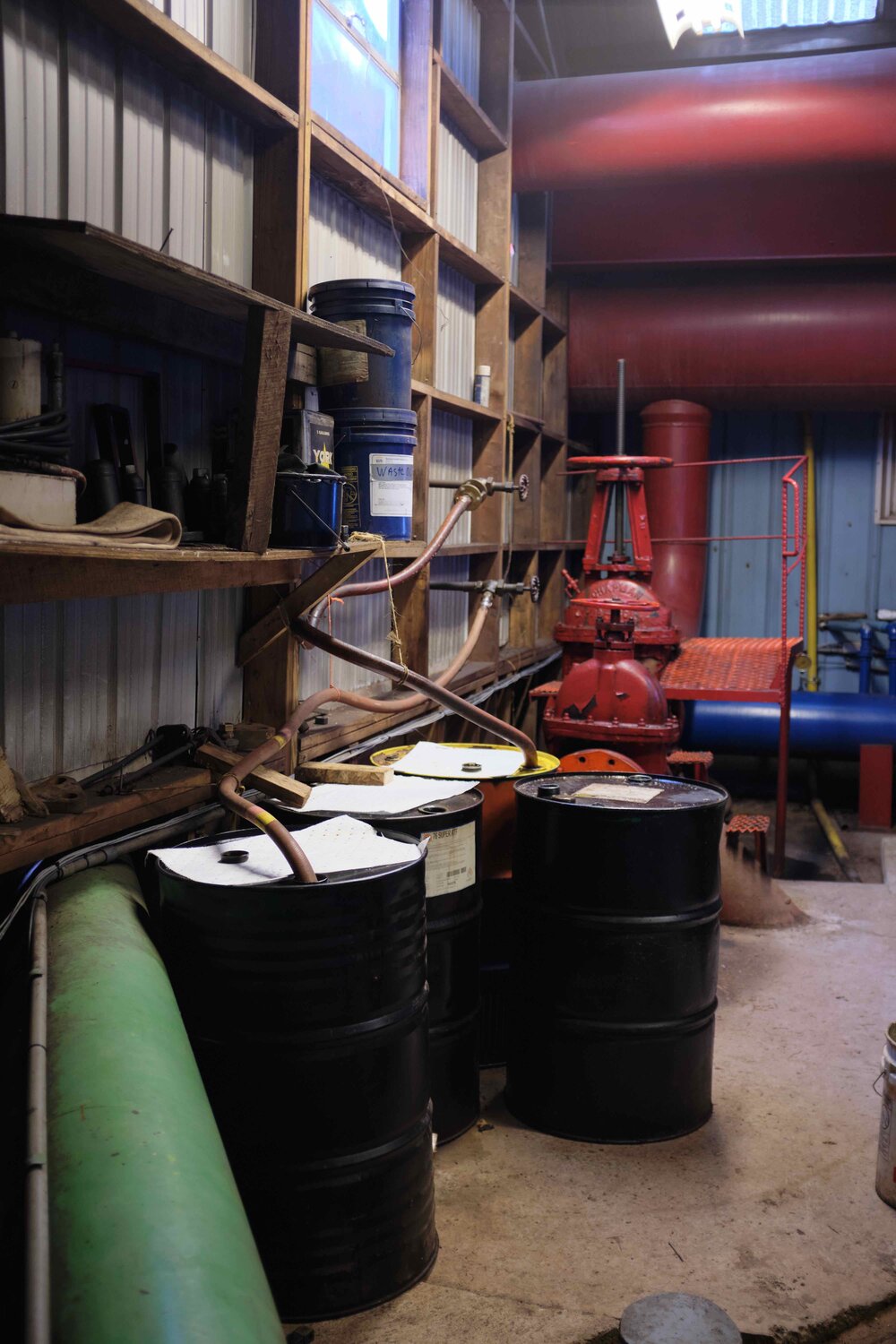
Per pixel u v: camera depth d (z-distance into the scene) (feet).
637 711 14.33
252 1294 3.72
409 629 13.38
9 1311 3.72
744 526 24.54
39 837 6.37
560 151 16.88
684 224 20.20
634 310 20.99
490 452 16.85
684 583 21.81
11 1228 3.98
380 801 8.69
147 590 6.88
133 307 7.55
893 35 19.93
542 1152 8.54
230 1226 4.02
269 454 7.07
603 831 8.45
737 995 11.69
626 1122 8.63
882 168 16.44
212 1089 6.42
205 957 6.34
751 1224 7.57
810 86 15.87
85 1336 3.41
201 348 8.47
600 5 20.11
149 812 7.53
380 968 6.46
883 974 12.30
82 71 7.38
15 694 7.11
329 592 8.97
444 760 10.52
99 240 5.48
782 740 16.81
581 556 24.85
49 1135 4.29
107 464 6.83
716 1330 6.31
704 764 16.01
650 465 17.97
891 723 21.11
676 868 8.53
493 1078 9.93
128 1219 3.83
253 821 6.56
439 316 15.37
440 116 15.15
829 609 24.43
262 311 6.82
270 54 9.46
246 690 9.84
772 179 19.70
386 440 9.89
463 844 8.46
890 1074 7.91
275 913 6.18
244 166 9.38
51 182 7.22
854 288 20.22
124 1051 4.79
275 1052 6.29
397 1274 6.70
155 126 8.17
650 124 16.46
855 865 18.81
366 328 9.68
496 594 12.53
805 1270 7.07
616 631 14.67
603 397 21.79
